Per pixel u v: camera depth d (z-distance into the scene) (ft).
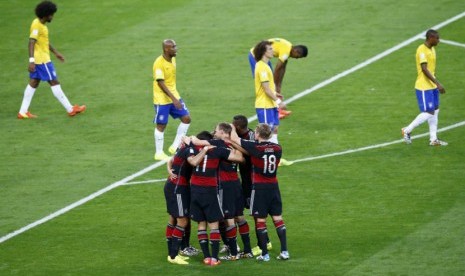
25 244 158.40
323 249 151.84
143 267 147.74
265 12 283.59
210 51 258.78
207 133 151.12
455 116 212.64
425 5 282.15
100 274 145.48
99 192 179.93
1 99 235.40
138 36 271.49
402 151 194.80
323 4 287.28
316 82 236.63
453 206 166.20
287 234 158.92
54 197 178.40
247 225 151.02
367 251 150.00
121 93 236.22
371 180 180.75
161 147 195.52
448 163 187.11
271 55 187.52
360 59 248.73
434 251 148.46
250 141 147.13
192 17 282.77
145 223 165.48
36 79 219.41
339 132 207.00
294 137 205.05
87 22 284.00
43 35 217.15
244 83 238.07
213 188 147.13
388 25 268.82
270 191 147.84
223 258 151.02
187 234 154.20
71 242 158.61
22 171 191.93
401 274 140.77
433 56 194.08
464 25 265.95
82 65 254.88
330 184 179.83
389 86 231.91
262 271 144.56
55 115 224.33
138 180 185.16
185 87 237.66
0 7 297.53
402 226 159.22
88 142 206.80
